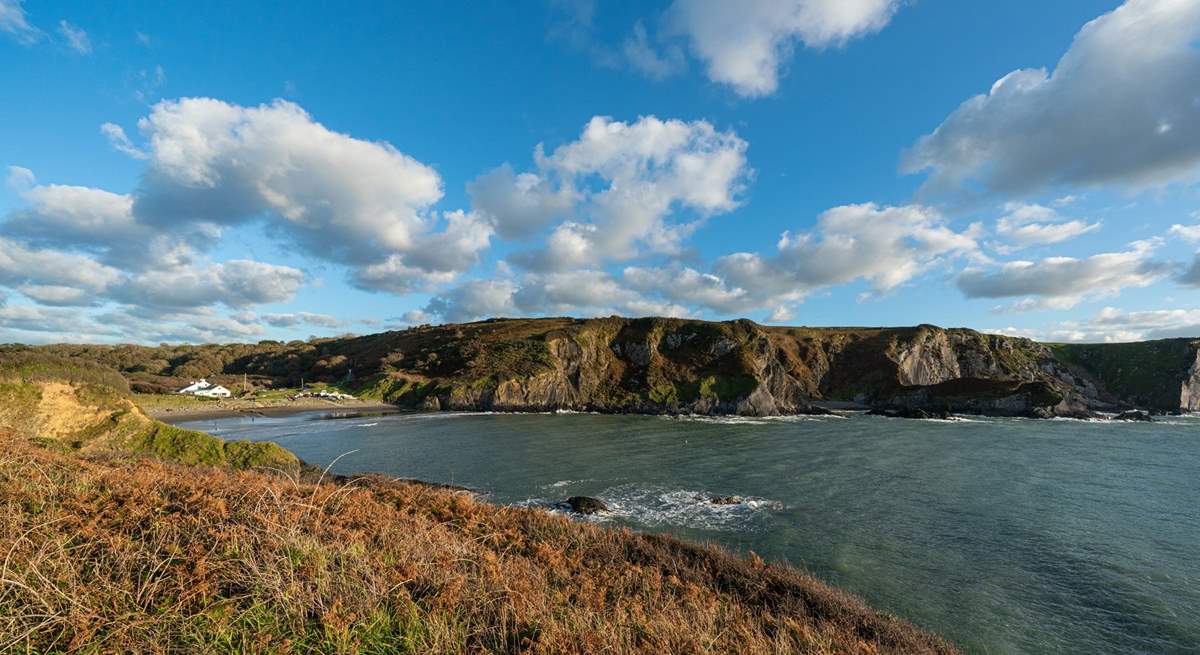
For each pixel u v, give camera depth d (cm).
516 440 5191
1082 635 1460
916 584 1759
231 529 702
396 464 3884
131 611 523
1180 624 1516
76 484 812
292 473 1895
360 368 12606
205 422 7219
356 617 579
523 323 13650
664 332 11494
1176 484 3200
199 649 495
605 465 3844
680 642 702
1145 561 1952
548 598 770
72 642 475
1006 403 8588
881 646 1012
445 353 11469
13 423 1994
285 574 630
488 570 805
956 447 4772
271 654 509
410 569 720
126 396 2438
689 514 2555
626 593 950
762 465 3853
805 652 839
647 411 8950
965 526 2356
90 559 613
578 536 1274
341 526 848
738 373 9406
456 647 571
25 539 593
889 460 4069
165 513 749
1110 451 4519
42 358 2223
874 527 2345
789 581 1261
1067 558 1981
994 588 1733
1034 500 2814
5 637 470
